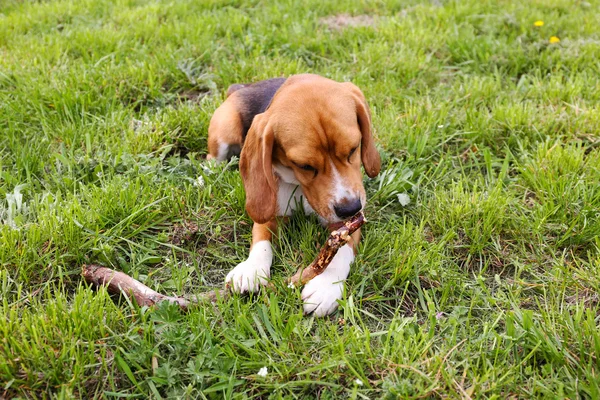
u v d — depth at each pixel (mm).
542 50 1447
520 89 1308
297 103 916
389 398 755
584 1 1723
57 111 1228
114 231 967
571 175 1057
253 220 939
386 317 881
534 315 850
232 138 1128
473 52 1423
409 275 916
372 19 1689
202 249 981
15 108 1227
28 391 771
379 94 1279
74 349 789
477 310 876
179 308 853
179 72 1360
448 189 1081
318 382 771
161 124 1185
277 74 1356
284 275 934
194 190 1050
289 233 983
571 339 808
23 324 808
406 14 1661
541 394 761
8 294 878
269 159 921
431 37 1487
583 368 773
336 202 898
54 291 866
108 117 1233
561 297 888
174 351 803
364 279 903
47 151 1131
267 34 1514
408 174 1064
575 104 1230
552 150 1098
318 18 1690
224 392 770
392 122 1185
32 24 1627
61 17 1673
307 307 863
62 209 968
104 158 1099
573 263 948
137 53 1441
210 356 796
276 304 847
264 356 808
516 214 1010
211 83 1331
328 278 888
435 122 1179
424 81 1347
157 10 1707
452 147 1176
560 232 981
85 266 911
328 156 909
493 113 1206
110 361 799
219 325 853
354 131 917
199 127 1206
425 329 852
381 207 1042
